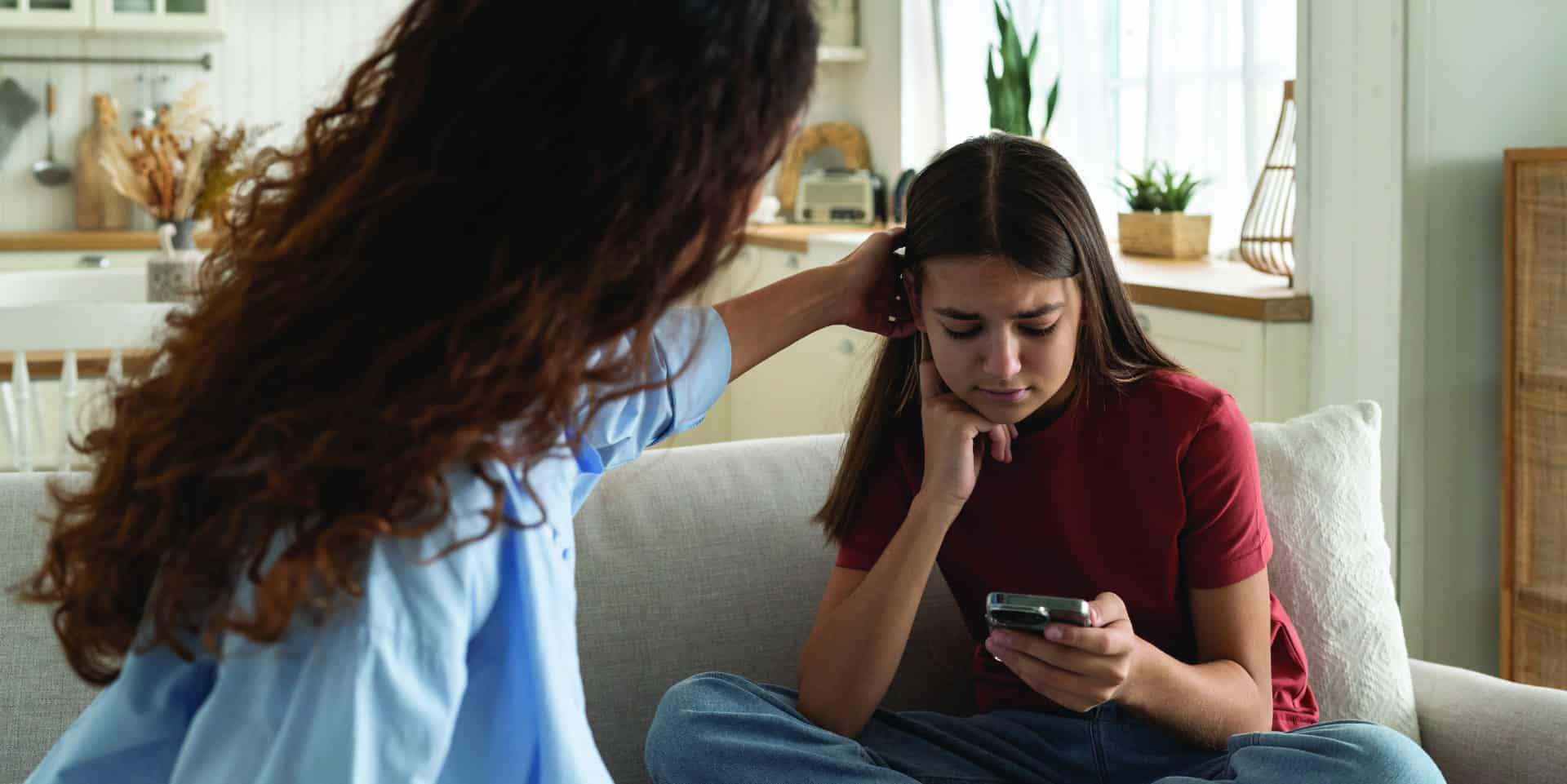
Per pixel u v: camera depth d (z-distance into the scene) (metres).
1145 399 1.32
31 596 0.78
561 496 0.79
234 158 3.54
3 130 4.74
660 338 0.97
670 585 1.50
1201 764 1.23
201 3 4.61
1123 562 1.33
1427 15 2.14
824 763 1.19
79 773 0.75
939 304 1.23
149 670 0.73
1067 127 3.84
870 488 1.41
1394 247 2.18
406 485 0.65
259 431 0.67
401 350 0.66
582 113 0.68
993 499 1.38
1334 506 1.53
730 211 0.74
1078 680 1.15
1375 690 1.47
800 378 4.00
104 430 0.79
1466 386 2.23
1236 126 3.17
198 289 0.81
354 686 0.66
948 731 1.33
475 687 0.73
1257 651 1.29
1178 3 3.31
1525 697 1.40
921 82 4.45
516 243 0.68
